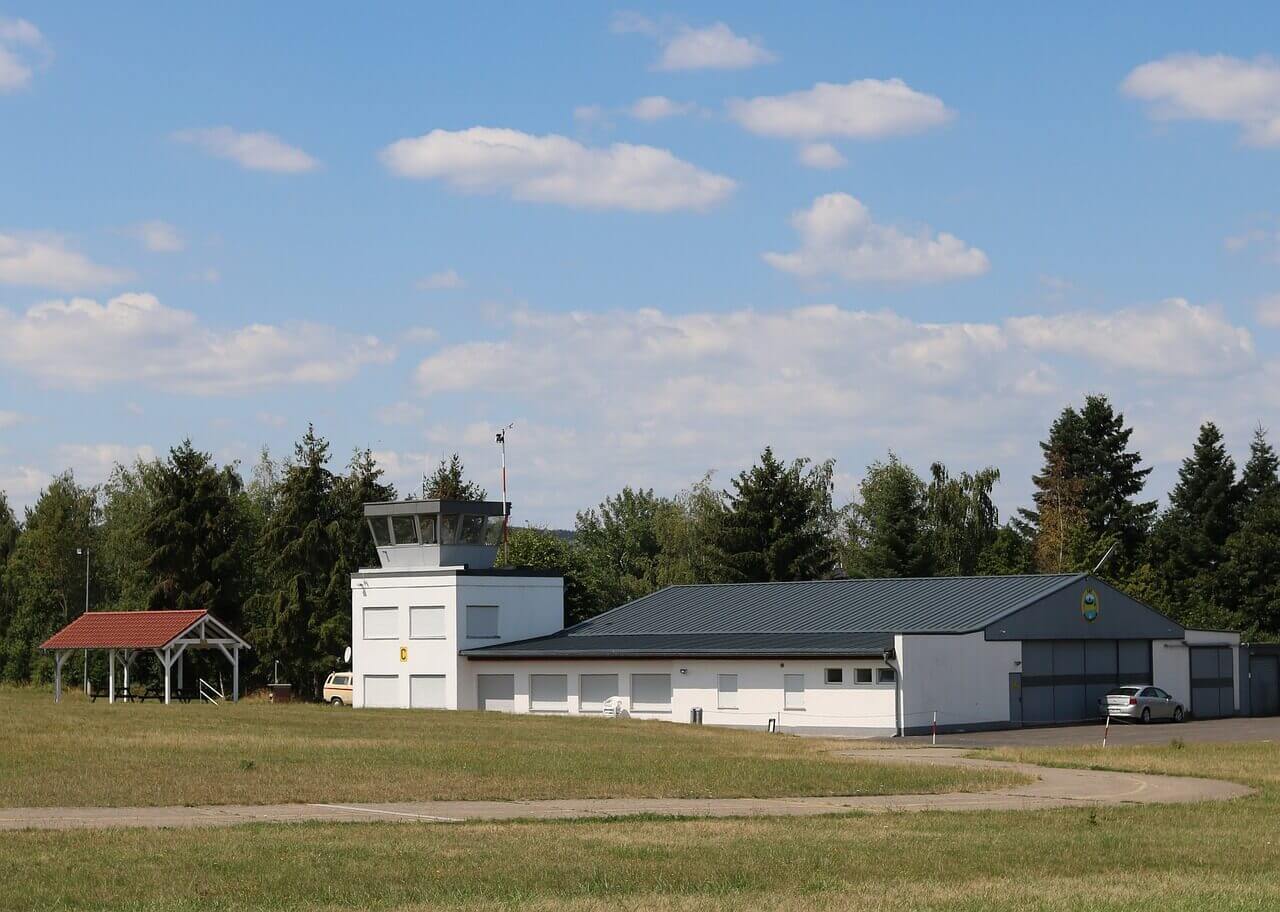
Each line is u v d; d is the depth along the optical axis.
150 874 19.86
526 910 17.55
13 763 36.16
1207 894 19.28
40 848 21.98
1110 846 24.28
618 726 59.50
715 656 69.06
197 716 62.53
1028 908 17.95
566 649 75.69
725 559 112.25
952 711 65.38
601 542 155.38
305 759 38.91
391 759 39.38
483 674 79.00
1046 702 70.31
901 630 68.31
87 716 61.56
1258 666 82.44
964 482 120.94
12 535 144.62
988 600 71.75
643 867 21.12
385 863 21.14
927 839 24.75
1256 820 28.45
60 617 119.69
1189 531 122.50
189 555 103.31
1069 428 132.00
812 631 72.00
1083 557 118.06
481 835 24.44
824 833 25.34
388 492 104.31
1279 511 111.75
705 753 44.59
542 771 36.78
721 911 17.55
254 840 23.23
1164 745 51.81
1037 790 34.75
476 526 82.56
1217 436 124.81
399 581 81.62
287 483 102.31
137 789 30.88
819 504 129.38
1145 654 76.00
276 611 100.44
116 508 129.50
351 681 86.94
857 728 64.62
